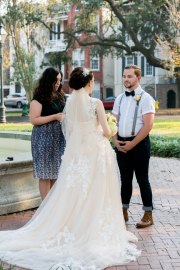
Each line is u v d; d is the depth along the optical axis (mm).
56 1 24062
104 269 2557
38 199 4090
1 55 15453
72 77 2986
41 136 3350
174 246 3008
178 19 17250
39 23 24344
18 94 31781
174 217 3865
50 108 3385
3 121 15844
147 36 22062
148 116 3402
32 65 22672
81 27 24156
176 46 17844
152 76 30656
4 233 3070
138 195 4852
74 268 2459
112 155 3119
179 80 23453
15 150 6266
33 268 2498
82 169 2945
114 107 3734
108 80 33875
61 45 33906
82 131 2998
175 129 12273
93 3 21406
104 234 2844
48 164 3357
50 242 2820
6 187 3832
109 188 3037
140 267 2592
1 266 2361
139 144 3500
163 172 6395
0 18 22781
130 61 31172
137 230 3434
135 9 21547
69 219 2898
